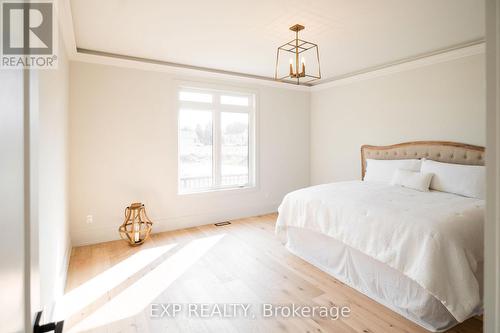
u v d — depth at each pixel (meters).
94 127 3.60
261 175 5.11
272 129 5.21
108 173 3.71
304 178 5.68
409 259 2.05
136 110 3.87
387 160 4.15
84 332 1.95
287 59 3.94
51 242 1.82
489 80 0.68
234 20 2.75
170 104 4.12
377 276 2.34
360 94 4.77
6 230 0.45
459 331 1.93
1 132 0.42
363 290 2.46
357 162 4.87
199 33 3.05
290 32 3.03
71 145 3.47
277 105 5.25
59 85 2.39
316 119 5.60
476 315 2.08
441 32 3.07
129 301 2.33
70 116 3.45
